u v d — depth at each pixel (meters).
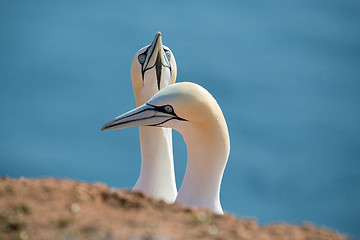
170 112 17.41
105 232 10.27
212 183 17.41
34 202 11.22
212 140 17.31
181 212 11.39
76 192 11.58
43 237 10.21
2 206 11.00
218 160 17.41
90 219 10.74
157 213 11.23
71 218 10.60
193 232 10.56
